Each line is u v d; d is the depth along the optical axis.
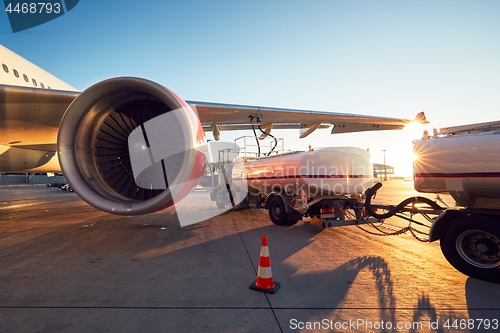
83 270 4.17
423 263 4.58
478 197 4.08
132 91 4.80
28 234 6.85
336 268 4.31
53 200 18.34
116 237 6.51
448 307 3.02
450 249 4.04
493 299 3.23
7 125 6.19
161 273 4.05
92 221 8.86
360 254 5.11
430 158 4.25
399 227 8.00
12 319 2.71
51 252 5.20
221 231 7.27
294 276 3.96
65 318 2.73
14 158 8.27
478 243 3.82
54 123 6.29
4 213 11.03
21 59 8.67
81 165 4.82
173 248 5.50
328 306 3.03
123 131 5.33
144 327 2.58
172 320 2.70
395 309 2.97
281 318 2.76
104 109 5.04
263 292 3.38
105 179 5.11
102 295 3.27
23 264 4.46
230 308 2.96
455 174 4.00
